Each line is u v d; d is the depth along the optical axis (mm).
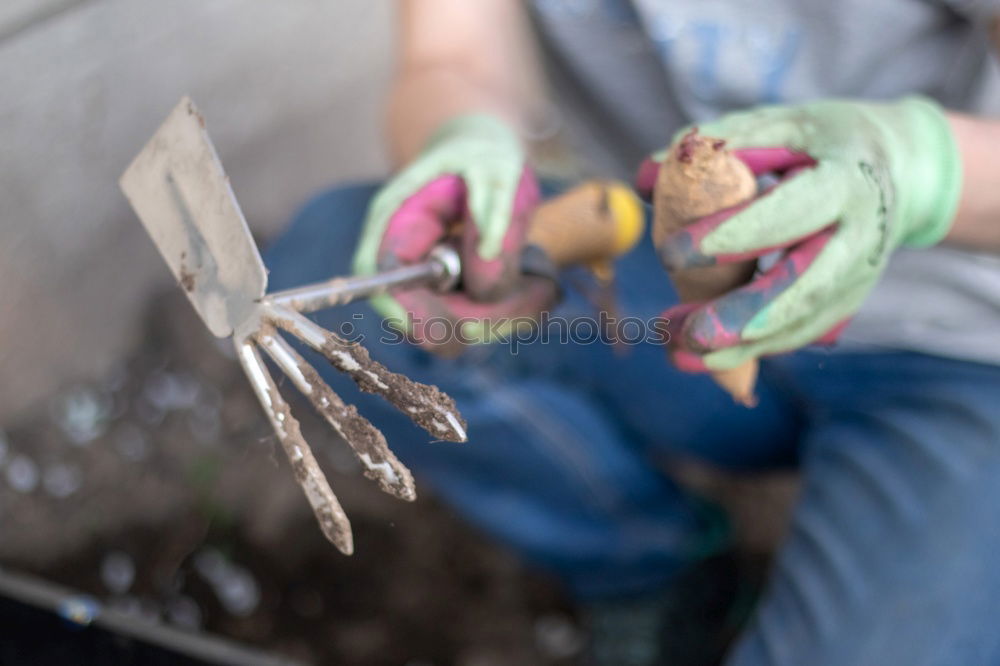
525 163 1051
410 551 1563
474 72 1341
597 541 1464
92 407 1592
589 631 1544
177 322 1687
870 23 1082
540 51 1352
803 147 837
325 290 758
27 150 1368
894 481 1146
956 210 894
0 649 988
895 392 1215
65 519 1479
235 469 1574
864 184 798
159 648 989
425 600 1525
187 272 672
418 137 1273
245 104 1696
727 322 779
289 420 628
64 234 1481
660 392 1418
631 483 1461
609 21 1220
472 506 1488
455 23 1352
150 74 1500
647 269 1368
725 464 1570
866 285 846
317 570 1517
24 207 1402
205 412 1633
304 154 1889
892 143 844
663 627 1536
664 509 1494
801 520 1229
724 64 1155
